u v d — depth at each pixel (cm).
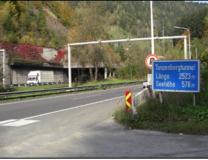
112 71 9662
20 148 1238
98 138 1409
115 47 10606
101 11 9756
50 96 4034
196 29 6519
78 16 8762
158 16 14288
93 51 8300
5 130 1620
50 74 8525
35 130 1611
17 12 10875
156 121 1670
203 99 2016
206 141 1345
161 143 1309
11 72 7512
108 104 2823
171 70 1883
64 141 1355
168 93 2075
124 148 1226
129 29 15938
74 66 8712
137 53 10050
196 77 1838
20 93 3747
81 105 2781
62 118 2009
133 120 1675
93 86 5300
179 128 1520
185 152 1168
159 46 11475
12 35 9775
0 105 2922
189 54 5491
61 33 12044
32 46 9119
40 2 12531
